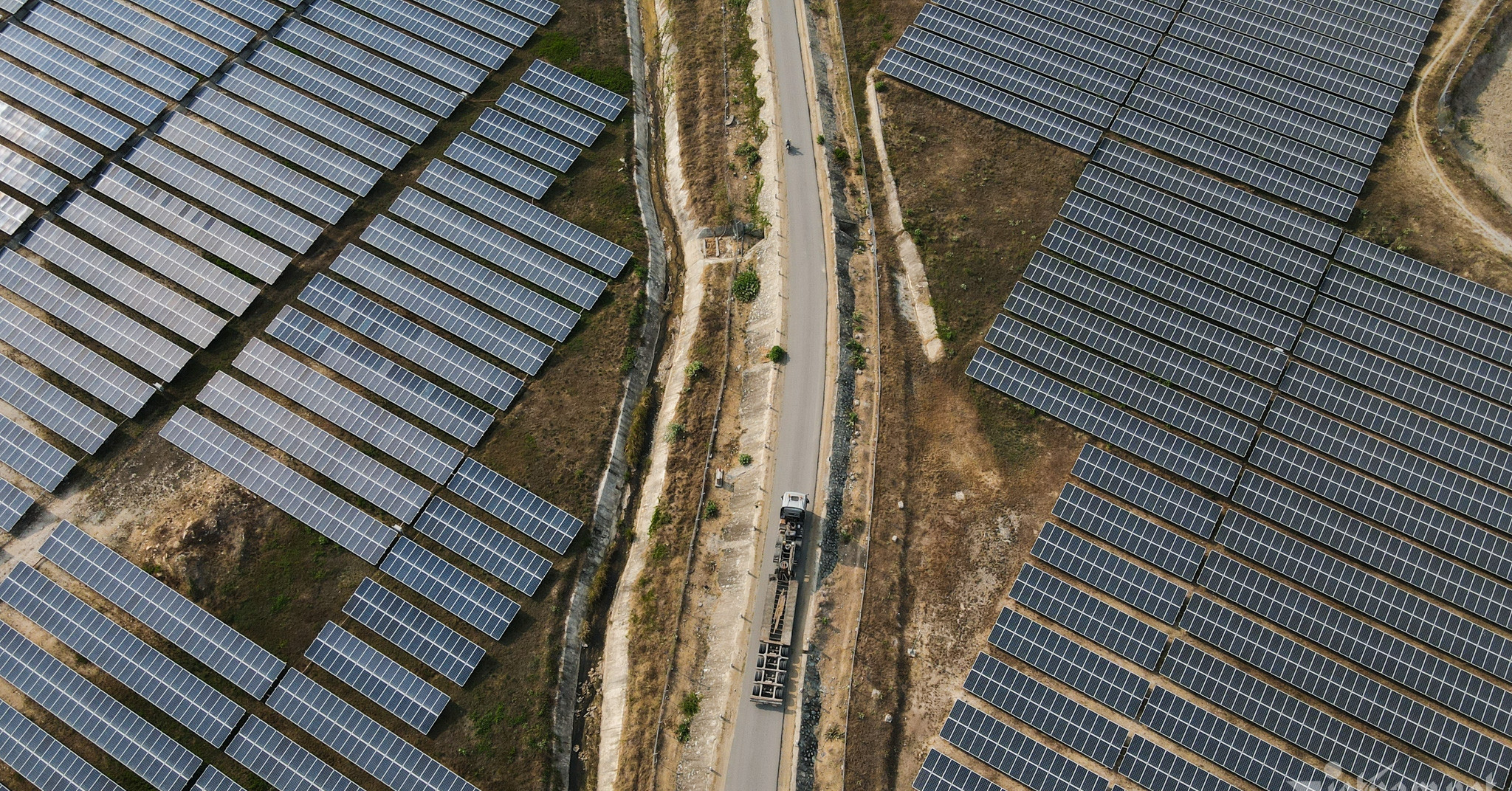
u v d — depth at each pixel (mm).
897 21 83438
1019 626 55438
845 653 55812
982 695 53844
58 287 70188
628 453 64938
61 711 55875
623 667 57719
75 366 67000
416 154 77125
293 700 55906
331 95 79750
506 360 67000
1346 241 66875
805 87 80125
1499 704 51625
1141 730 52875
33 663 57188
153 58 81375
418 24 84250
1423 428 60000
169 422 64812
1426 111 72250
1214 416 61250
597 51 84125
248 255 71688
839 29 84438
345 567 60062
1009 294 67438
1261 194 70312
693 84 82938
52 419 64875
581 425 65000
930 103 77812
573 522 60750
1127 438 61000
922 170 74312
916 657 55906
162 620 58219
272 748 54750
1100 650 55125
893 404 63844
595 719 57469
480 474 62469
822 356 66062
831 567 58312
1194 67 76062
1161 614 55562
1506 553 55688
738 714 54531
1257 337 64125
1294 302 64938
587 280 70250
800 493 58844
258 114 78562
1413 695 53000
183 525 60531
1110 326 64938
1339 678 52969
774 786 52812
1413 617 54406
